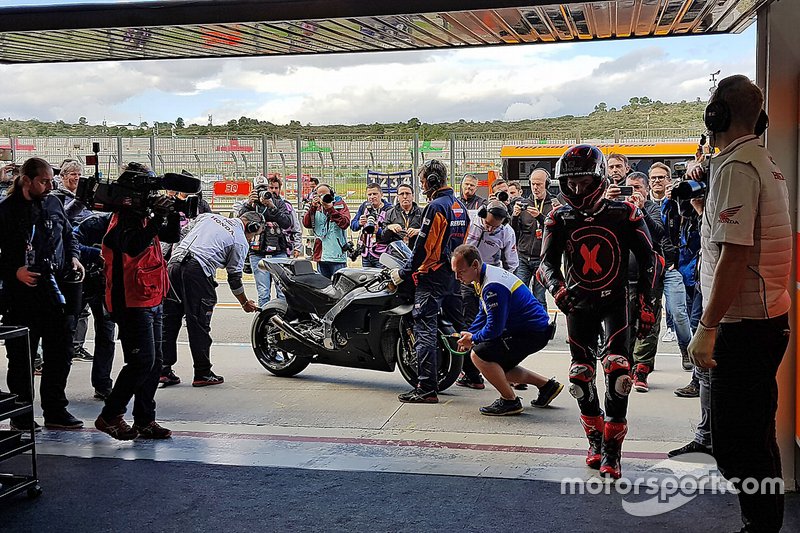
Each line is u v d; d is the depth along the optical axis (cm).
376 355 788
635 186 780
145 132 2369
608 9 500
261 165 2139
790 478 471
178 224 605
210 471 536
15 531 443
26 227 611
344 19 500
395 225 945
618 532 427
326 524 446
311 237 1614
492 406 703
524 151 2122
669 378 840
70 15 521
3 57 647
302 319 851
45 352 643
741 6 495
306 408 731
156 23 513
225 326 1203
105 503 482
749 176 365
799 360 454
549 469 532
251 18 501
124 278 580
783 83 452
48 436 628
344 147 2114
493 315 666
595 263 511
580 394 525
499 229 907
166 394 791
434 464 545
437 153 2119
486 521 445
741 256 360
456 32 556
